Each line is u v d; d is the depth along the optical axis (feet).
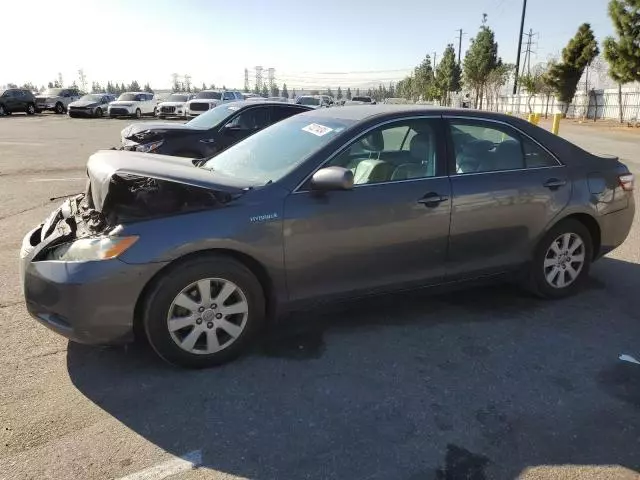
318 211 11.88
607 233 15.99
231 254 11.44
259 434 9.47
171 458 8.84
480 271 14.23
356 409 10.23
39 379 11.09
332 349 12.52
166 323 10.96
